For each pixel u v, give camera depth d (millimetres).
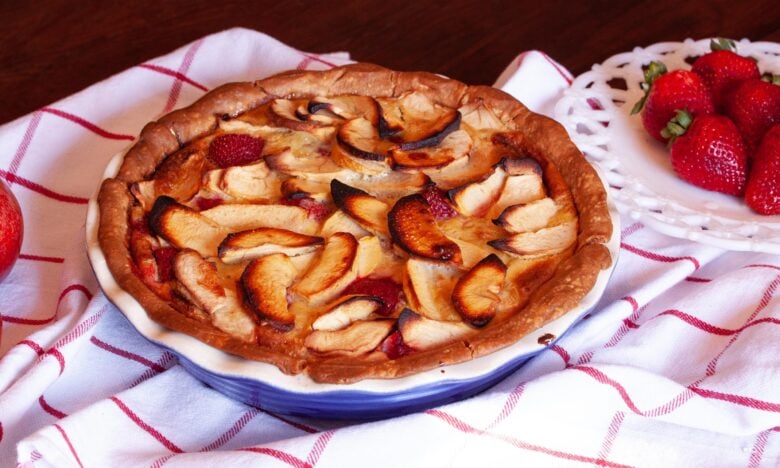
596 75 908
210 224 747
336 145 791
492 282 707
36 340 732
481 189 768
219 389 718
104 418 697
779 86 839
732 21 1046
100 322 753
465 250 735
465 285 704
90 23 1079
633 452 697
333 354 684
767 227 792
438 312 703
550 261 735
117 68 1033
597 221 744
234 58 939
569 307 700
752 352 714
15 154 863
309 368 671
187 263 715
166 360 747
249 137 809
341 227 747
